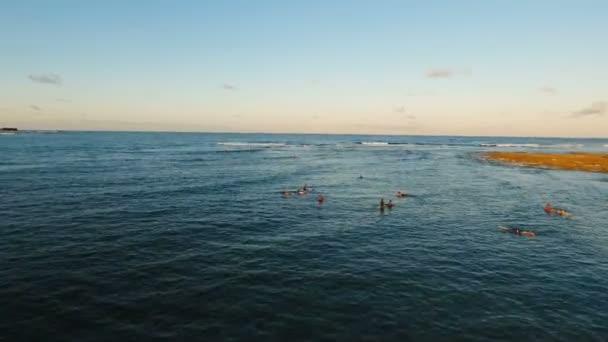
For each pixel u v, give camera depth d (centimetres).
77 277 1927
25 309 1588
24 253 2250
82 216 3156
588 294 1845
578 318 1612
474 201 4184
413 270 2119
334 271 2084
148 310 1609
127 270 2034
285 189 4847
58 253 2266
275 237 2720
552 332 1499
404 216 3447
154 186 4772
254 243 2567
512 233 2908
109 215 3216
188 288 1830
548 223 3222
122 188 4553
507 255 2397
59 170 6084
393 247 2531
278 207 3738
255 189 4784
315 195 4466
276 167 7619
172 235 2694
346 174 6644
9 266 2044
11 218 3028
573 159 8856
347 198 4309
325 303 1706
